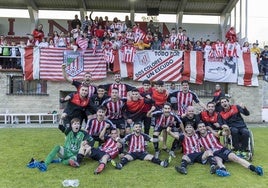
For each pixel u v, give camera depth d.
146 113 10.17
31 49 17.00
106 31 19.83
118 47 17.62
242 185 7.02
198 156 8.52
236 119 9.23
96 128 8.97
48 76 17.03
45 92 17.41
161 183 7.09
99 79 17.16
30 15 23.50
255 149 10.40
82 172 7.78
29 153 9.47
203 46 19.95
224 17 24.05
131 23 22.14
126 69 17.25
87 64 17.09
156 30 21.34
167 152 9.80
